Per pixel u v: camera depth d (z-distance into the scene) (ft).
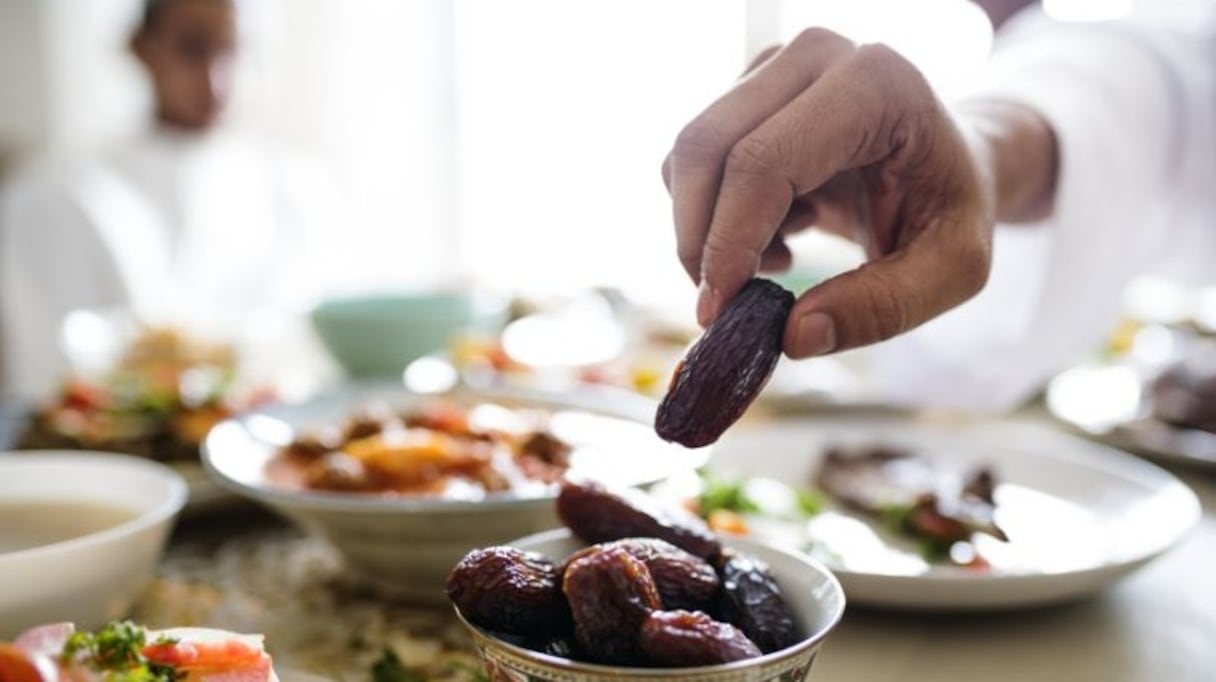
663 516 1.39
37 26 7.20
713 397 1.29
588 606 1.23
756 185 1.35
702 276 1.40
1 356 5.29
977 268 1.44
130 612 1.70
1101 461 2.21
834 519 2.09
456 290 4.36
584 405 2.24
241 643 1.31
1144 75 2.29
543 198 7.91
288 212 6.26
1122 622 1.73
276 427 2.04
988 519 1.97
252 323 3.57
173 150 5.85
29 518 1.77
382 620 1.69
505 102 8.02
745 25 5.75
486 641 1.24
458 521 1.63
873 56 1.40
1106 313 2.27
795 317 1.33
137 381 2.45
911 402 2.86
